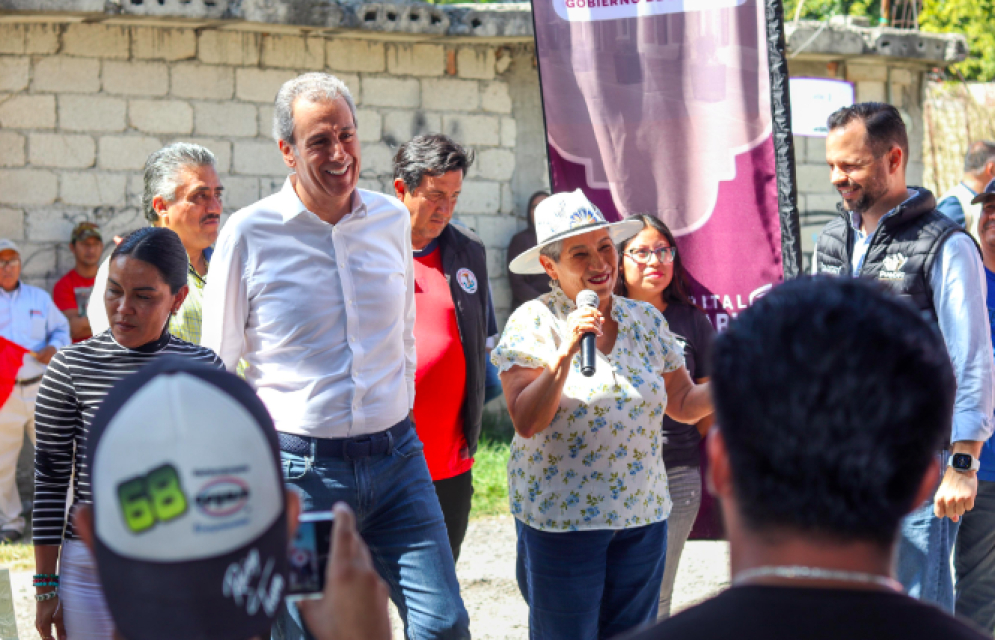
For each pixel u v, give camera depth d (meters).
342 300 3.23
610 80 4.26
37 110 7.60
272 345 3.21
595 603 3.27
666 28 4.21
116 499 0.96
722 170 4.22
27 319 6.78
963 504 3.64
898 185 3.86
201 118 8.09
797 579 1.08
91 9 7.25
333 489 3.15
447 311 4.18
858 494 1.07
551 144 4.29
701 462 4.09
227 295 3.21
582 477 3.23
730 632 1.04
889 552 1.11
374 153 8.66
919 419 1.09
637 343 3.42
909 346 1.10
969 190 7.69
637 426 3.28
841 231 4.08
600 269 3.34
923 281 3.73
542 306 3.42
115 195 7.86
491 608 5.27
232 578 0.98
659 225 4.11
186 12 7.52
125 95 7.85
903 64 10.09
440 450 4.14
